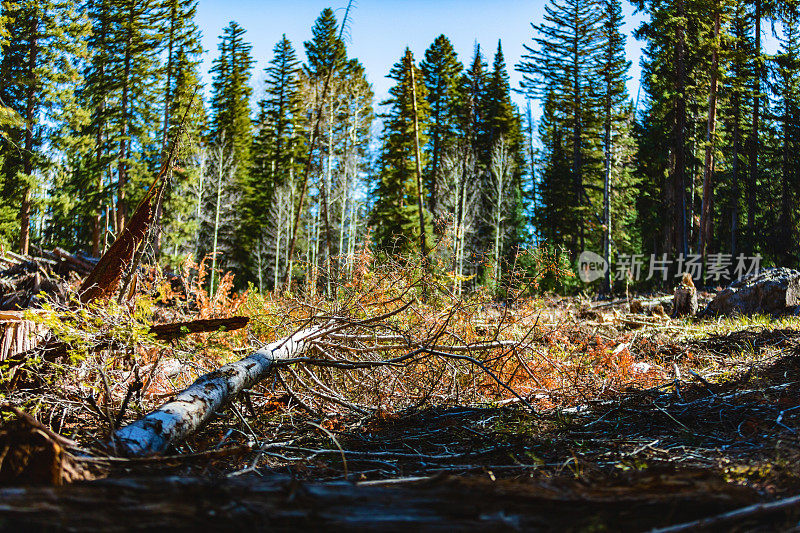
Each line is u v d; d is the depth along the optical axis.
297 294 6.58
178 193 28.41
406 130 34.91
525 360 5.73
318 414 4.41
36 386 3.64
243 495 1.50
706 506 1.49
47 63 27.66
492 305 6.98
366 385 5.02
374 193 40.59
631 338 8.27
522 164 44.31
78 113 27.55
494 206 35.47
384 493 1.53
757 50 26.64
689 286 13.25
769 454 2.52
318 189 33.31
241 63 38.53
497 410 4.17
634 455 2.85
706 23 25.44
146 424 2.62
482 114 43.03
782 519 1.41
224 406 3.54
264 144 40.66
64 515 1.27
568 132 39.53
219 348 4.65
